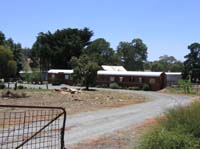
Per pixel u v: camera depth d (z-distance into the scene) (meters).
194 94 56.34
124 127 18.39
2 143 11.26
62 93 47.94
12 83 78.69
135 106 31.84
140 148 10.37
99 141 14.16
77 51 109.12
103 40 131.00
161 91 64.62
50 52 108.19
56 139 12.84
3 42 97.94
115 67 97.69
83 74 65.50
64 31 113.06
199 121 10.84
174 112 12.04
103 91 58.81
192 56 106.56
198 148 9.77
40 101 34.47
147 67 172.62
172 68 164.50
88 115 23.44
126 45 156.62
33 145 11.53
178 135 9.91
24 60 130.25
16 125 15.66
